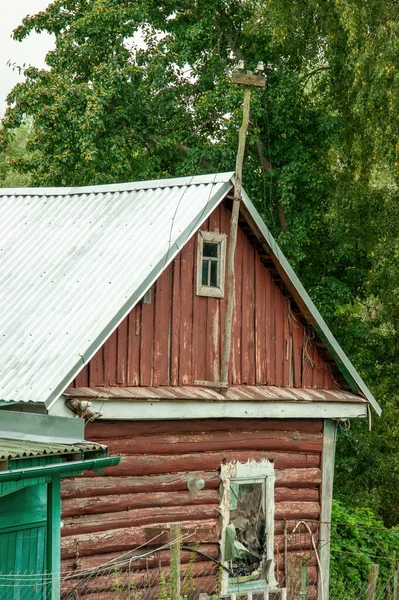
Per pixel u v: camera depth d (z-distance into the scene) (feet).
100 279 64.75
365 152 120.78
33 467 48.14
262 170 125.70
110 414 61.67
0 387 58.44
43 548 52.90
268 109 121.70
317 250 127.34
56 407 57.88
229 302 70.23
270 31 125.70
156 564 65.51
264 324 74.69
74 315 62.34
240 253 73.56
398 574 69.82
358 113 113.09
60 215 74.79
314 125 122.01
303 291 75.00
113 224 70.79
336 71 121.60
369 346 124.16
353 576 86.58
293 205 120.88
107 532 63.46
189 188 70.95
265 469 73.56
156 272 63.67
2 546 50.42
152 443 66.33
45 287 66.49
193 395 66.85
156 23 124.57
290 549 75.36
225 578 69.51
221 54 127.44
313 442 77.30
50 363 58.75
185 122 125.08
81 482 62.44
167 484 67.05
